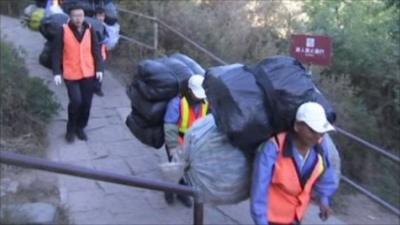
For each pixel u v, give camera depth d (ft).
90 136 24.31
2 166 19.90
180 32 31.94
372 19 33.22
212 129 12.96
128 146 23.63
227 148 12.75
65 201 18.49
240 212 19.12
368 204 23.22
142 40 33.78
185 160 13.46
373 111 28.55
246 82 12.41
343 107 25.93
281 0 34.40
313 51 21.70
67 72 22.54
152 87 17.65
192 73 17.75
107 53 31.30
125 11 33.53
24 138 22.58
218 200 13.00
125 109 27.35
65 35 22.30
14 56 25.71
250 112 12.09
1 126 22.49
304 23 33.19
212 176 12.79
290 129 12.30
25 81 23.95
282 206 12.59
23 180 19.48
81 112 23.44
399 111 28.02
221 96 12.48
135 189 19.80
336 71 29.43
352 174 25.41
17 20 42.70
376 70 28.89
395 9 33.83
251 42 31.76
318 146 12.57
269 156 12.21
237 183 12.85
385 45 29.40
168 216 18.34
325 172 12.96
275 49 30.58
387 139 28.12
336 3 34.12
